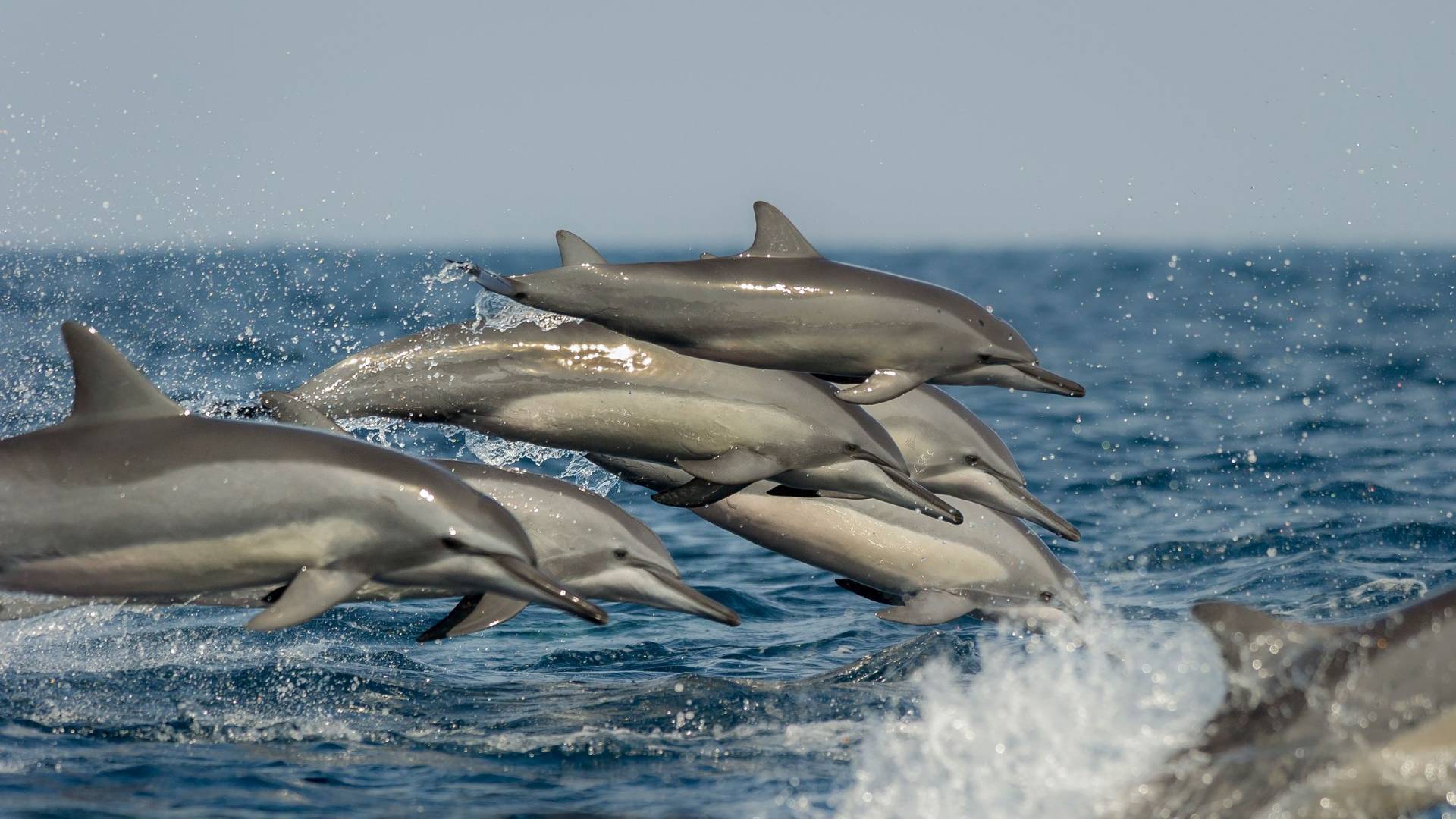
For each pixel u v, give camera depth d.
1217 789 17.97
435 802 22.17
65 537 22.62
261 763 23.77
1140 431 67.25
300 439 23.20
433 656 31.83
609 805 22.20
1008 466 32.62
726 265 28.28
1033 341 121.38
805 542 33.09
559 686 29.47
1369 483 51.53
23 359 80.31
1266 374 91.06
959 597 32.91
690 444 29.38
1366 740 17.92
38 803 21.14
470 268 28.39
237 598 26.89
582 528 28.58
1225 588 37.72
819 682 29.67
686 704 27.91
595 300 28.14
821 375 29.00
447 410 29.41
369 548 22.98
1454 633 18.12
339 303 149.88
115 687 27.94
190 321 123.19
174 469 22.61
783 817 21.78
